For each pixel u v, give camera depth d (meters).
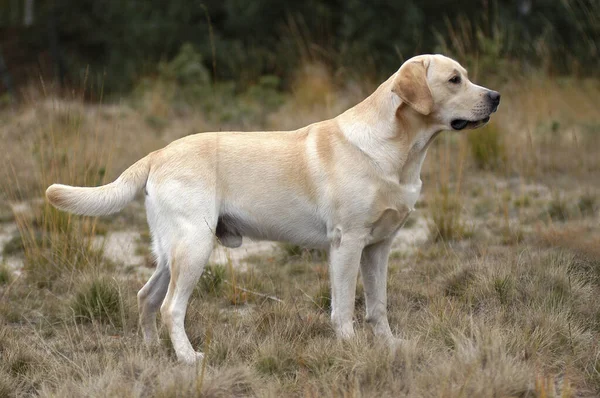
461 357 5.78
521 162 12.36
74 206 6.73
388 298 7.84
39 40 34.09
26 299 8.10
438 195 10.78
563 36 23.89
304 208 6.79
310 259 9.58
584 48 18.06
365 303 7.44
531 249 8.78
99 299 7.73
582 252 8.38
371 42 23.84
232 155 6.82
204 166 6.73
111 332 7.45
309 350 6.42
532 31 23.83
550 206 10.73
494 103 6.67
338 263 6.72
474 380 5.48
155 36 27.83
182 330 6.59
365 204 6.59
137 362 6.15
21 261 9.64
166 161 6.79
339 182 6.64
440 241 9.77
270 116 17.86
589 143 14.27
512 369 5.64
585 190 11.54
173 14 28.17
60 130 12.02
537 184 12.48
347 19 24.61
